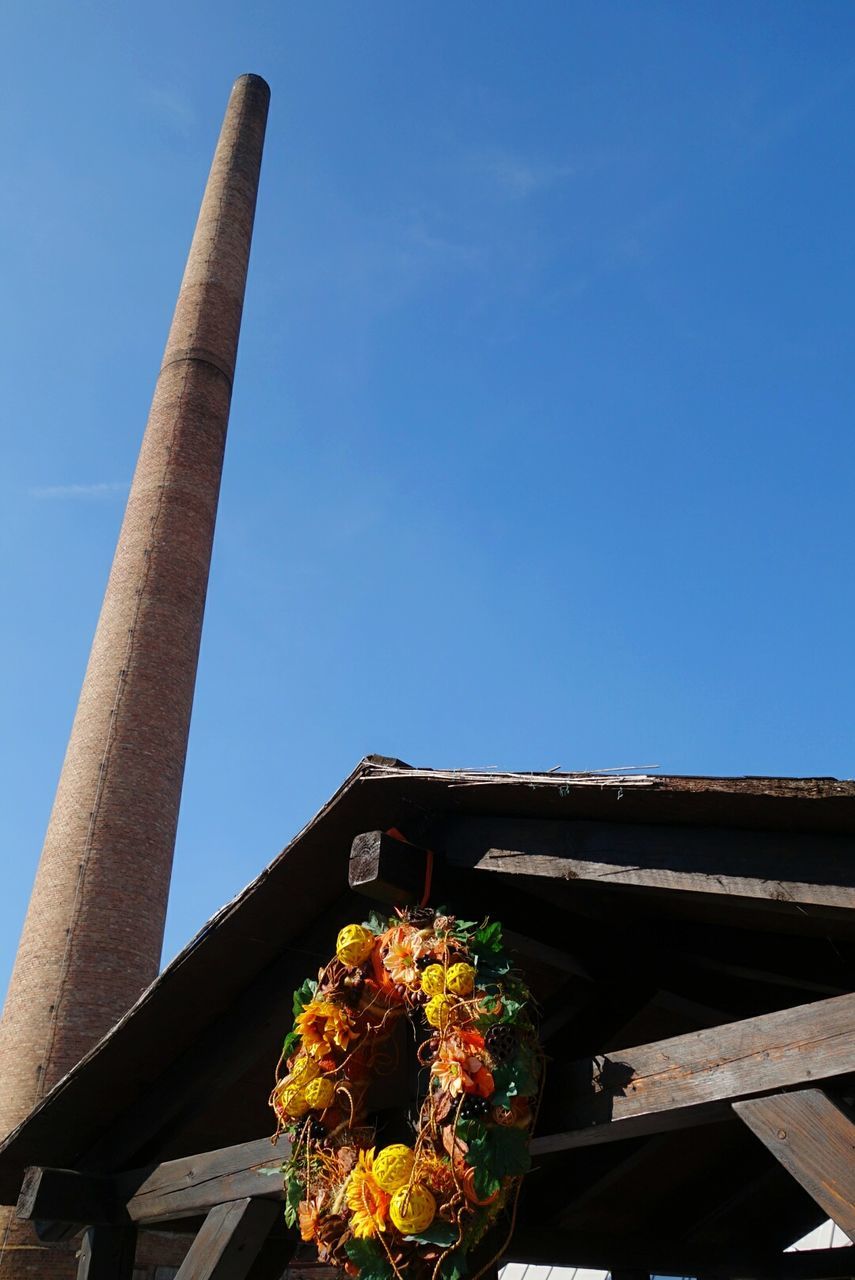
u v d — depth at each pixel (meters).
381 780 4.27
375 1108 5.28
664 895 3.82
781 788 3.08
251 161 30.27
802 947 4.69
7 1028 17.61
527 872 4.06
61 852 19.06
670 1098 3.60
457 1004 3.87
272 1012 5.18
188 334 26.14
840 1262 6.50
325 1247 3.99
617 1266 6.06
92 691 21.12
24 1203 5.52
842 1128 3.13
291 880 4.77
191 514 23.61
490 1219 3.75
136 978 18.41
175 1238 16.12
